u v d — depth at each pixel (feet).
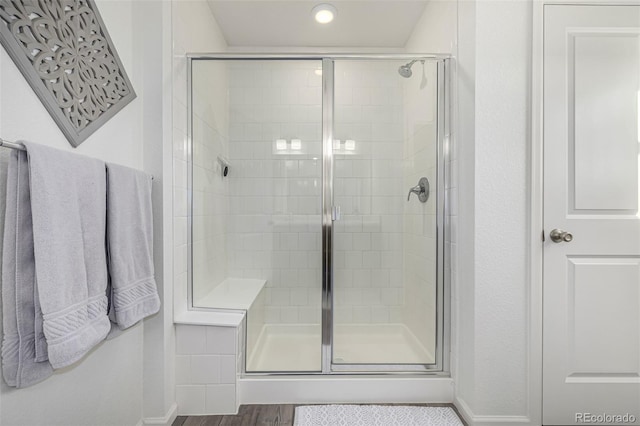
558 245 4.83
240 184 7.10
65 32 3.26
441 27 6.19
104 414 3.91
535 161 4.81
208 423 5.03
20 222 2.60
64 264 2.79
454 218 5.61
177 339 5.22
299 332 6.73
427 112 6.20
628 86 4.83
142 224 4.14
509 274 4.87
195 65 5.86
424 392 5.57
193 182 5.84
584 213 4.84
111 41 3.98
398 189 6.82
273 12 7.14
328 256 6.71
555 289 4.83
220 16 7.25
